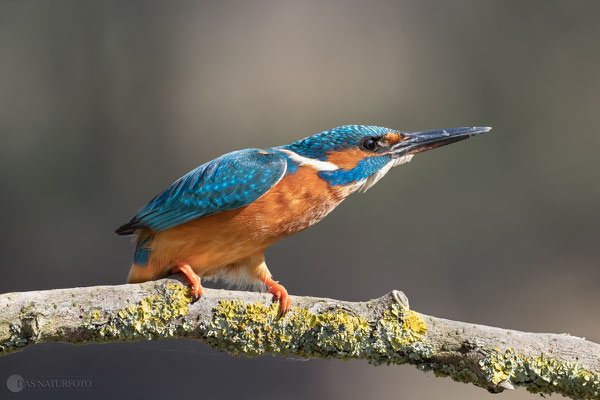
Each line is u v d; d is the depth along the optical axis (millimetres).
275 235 6273
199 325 5309
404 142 6883
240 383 12562
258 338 5312
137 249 6395
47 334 5133
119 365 12281
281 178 6176
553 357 5039
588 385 4973
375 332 5242
